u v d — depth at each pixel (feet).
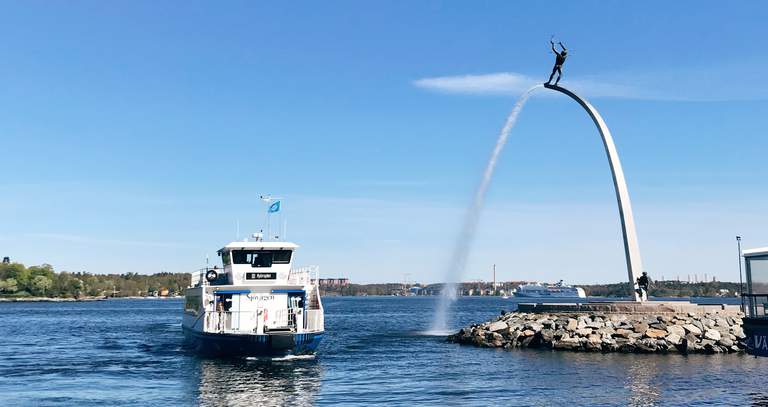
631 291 207.72
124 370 159.43
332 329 320.50
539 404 112.68
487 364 160.66
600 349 180.34
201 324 173.68
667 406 110.11
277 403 115.75
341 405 113.39
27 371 161.27
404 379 139.85
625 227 208.85
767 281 116.16
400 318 470.80
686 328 183.73
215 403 116.57
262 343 159.43
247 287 170.60
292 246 176.45
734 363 156.87
